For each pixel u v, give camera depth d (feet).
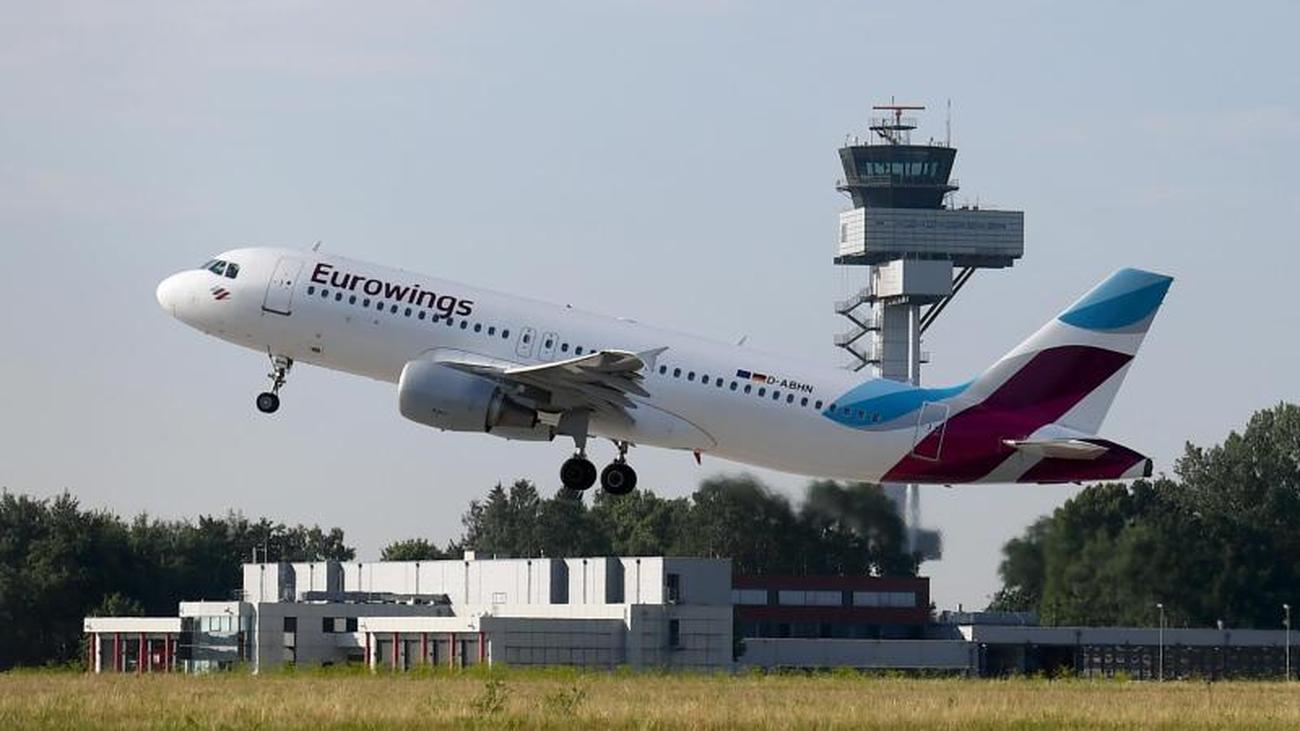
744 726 484.33
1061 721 523.29
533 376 649.20
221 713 505.66
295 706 525.34
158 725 472.44
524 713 514.27
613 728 473.26
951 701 600.80
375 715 502.38
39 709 515.91
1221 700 642.63
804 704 577.84
